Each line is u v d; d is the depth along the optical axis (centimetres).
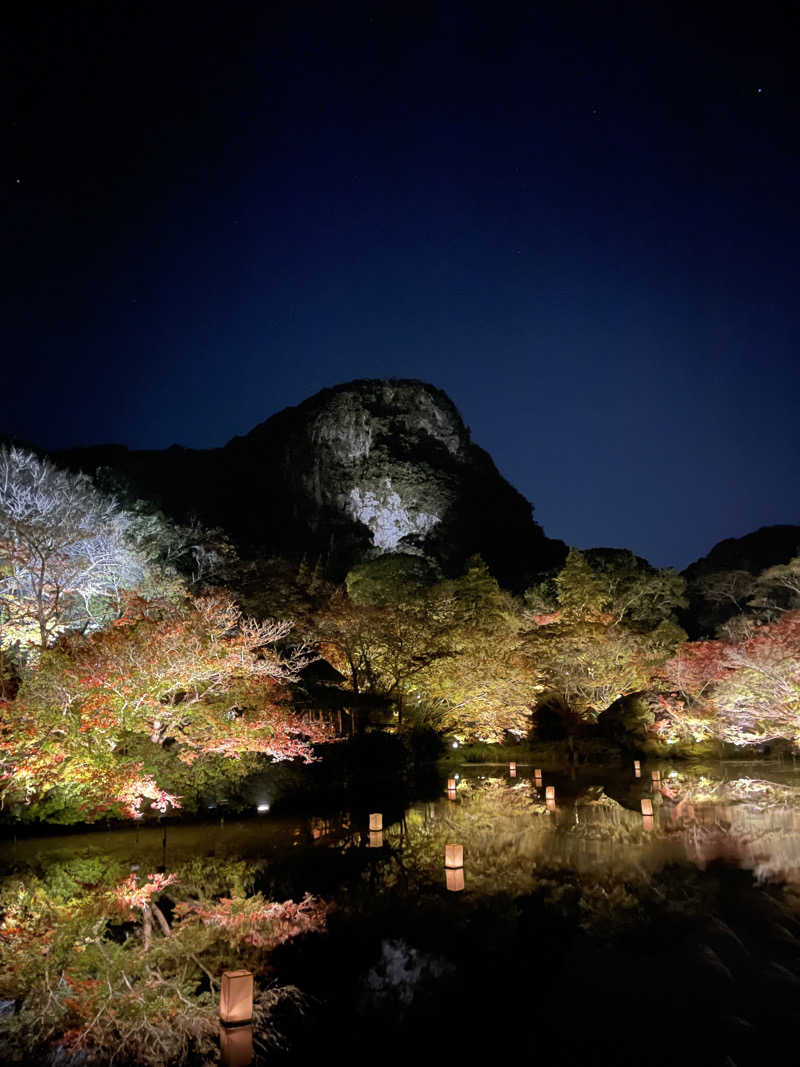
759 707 2569
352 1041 635
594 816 1730
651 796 2066
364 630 2528
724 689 2777
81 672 1566
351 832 1586
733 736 2861
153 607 2014
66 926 959
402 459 6347
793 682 2386
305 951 851
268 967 808
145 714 1697
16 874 1230
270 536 6316
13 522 1992
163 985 770
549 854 1311
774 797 1989
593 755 3180
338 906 1024
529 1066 586
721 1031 636
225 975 662
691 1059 591
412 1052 608
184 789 1752
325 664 3234
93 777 1536
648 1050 604
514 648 2981
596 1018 662
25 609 2173
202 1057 622
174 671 1631
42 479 2548
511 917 951
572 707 3434
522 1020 664
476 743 3366
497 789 2330
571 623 3253
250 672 1794
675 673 3234
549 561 6397
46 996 748
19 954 860
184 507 6028
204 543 3903
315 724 1920
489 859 1287
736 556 5934
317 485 6350
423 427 6688
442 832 1572
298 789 2023
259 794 1897
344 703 2594
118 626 1780
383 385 6775
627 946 837
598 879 1124
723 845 1350
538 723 3550
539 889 1078
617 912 959
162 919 980
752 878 1111
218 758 1858
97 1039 658
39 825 1566
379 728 2639
